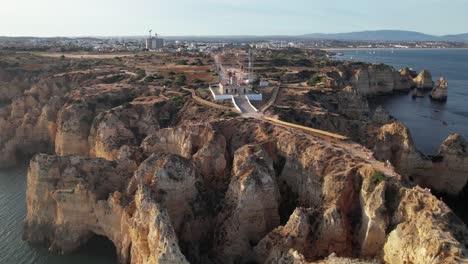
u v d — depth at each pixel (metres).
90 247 68.06
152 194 59.53
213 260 59.56
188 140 80.44
